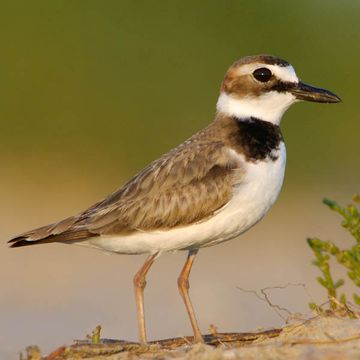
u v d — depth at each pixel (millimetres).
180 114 23875
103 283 16047
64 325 13688
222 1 25312
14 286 15711
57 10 24781
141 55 24562
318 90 10320
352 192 22453
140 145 23266
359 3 25531
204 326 13570
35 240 10094
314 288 15500
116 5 25172
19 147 22906
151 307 14617
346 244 18641
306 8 25469
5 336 13000
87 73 24078
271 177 9914
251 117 10164
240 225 9922
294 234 19609
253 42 24984
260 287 15695
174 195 9828
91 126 23328
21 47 24109
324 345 8406
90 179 22219
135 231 9945
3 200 20781
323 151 23453
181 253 18016
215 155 9898
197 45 24844
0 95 23469
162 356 8742
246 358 8172
